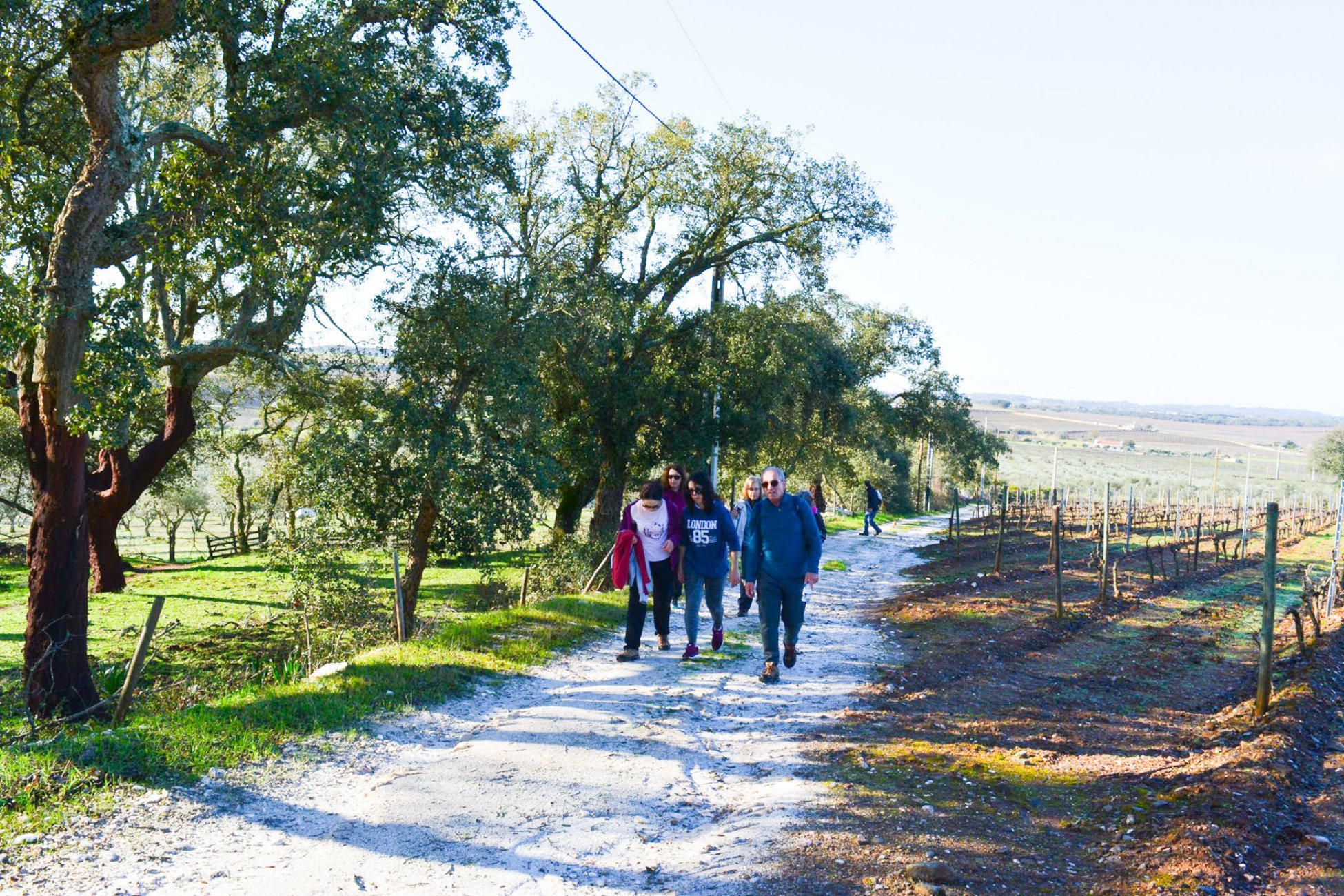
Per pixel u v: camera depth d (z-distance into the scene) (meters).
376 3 13.73
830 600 14.65
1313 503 52.91
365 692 6.80
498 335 19.64
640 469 27.67
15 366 12.67
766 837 4.39
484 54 14.48
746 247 26.12
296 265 14.17
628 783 5.32
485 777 5.29
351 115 12.87
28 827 4.11
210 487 53.44
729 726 6.69
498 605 19.88
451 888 3.86
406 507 17.92
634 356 25.95
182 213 12.64
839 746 6.12
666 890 3.88
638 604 8.75
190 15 11.99
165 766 4.98
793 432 33.91
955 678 8.45
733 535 9.05
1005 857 4.11
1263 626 6.78
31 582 11.34
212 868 3.92
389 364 18.98
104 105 10.91
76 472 11.53
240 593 25.14
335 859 4.09
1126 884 3.77
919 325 44.69
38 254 11.87
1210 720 7.11
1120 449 162.62
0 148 11.45
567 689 7.54
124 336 11.20
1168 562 21.89
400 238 17.42
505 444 19.47
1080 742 6.45
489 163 17.14
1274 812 4.58
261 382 22.05
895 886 3.73
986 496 73.31
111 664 14.23
